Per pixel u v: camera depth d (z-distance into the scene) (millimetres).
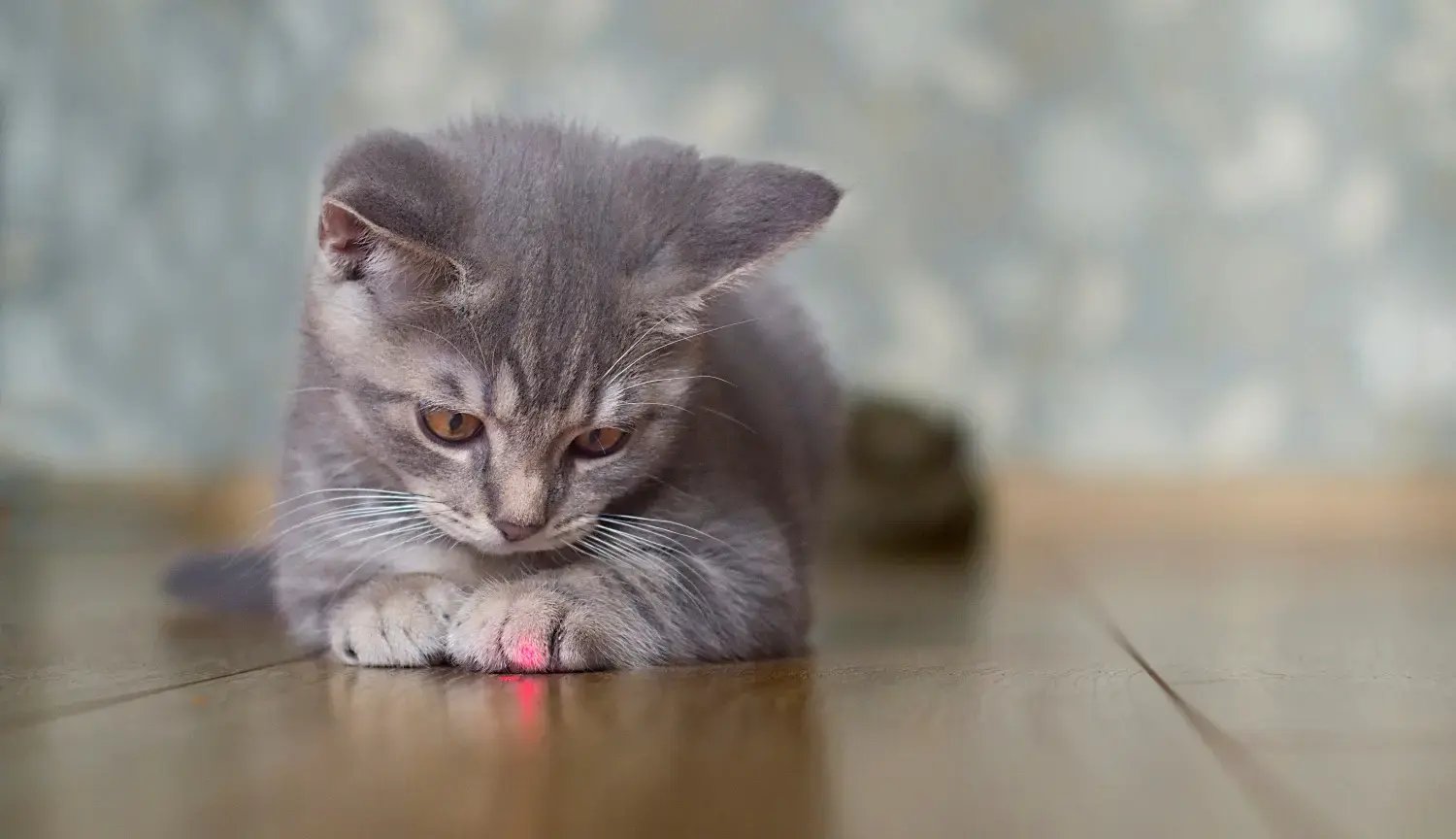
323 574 495
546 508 479
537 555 495
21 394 841
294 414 512
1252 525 963
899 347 981
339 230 467
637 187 491
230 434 896
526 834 337
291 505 507
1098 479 991
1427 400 979
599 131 542
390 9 921
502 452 476
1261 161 976
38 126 848
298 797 353
